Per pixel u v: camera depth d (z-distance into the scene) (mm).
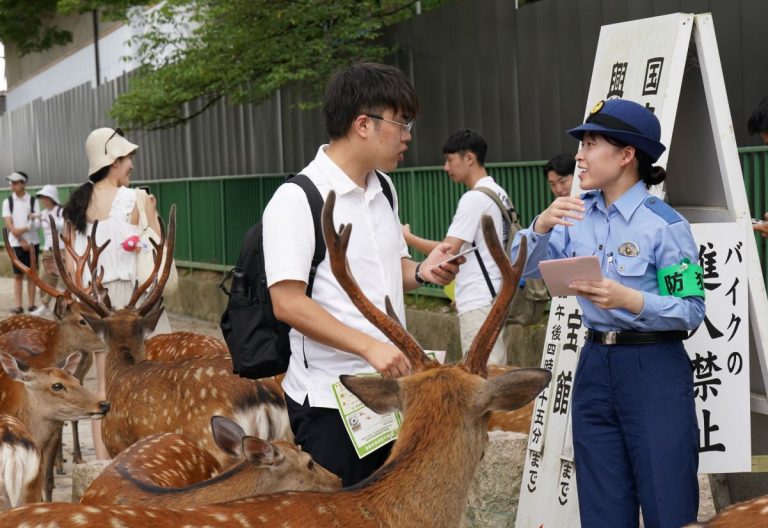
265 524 2857
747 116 6609
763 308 4016
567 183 6680
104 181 6715
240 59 11180
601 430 3605
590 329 3635
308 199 3404
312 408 3477
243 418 5375
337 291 3436
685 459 3492
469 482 3047
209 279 14438
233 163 14062
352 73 3430
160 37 13180
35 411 5820
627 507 3598
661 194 3953
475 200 5980
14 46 27688
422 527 2945
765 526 2717
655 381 3490
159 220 6832
